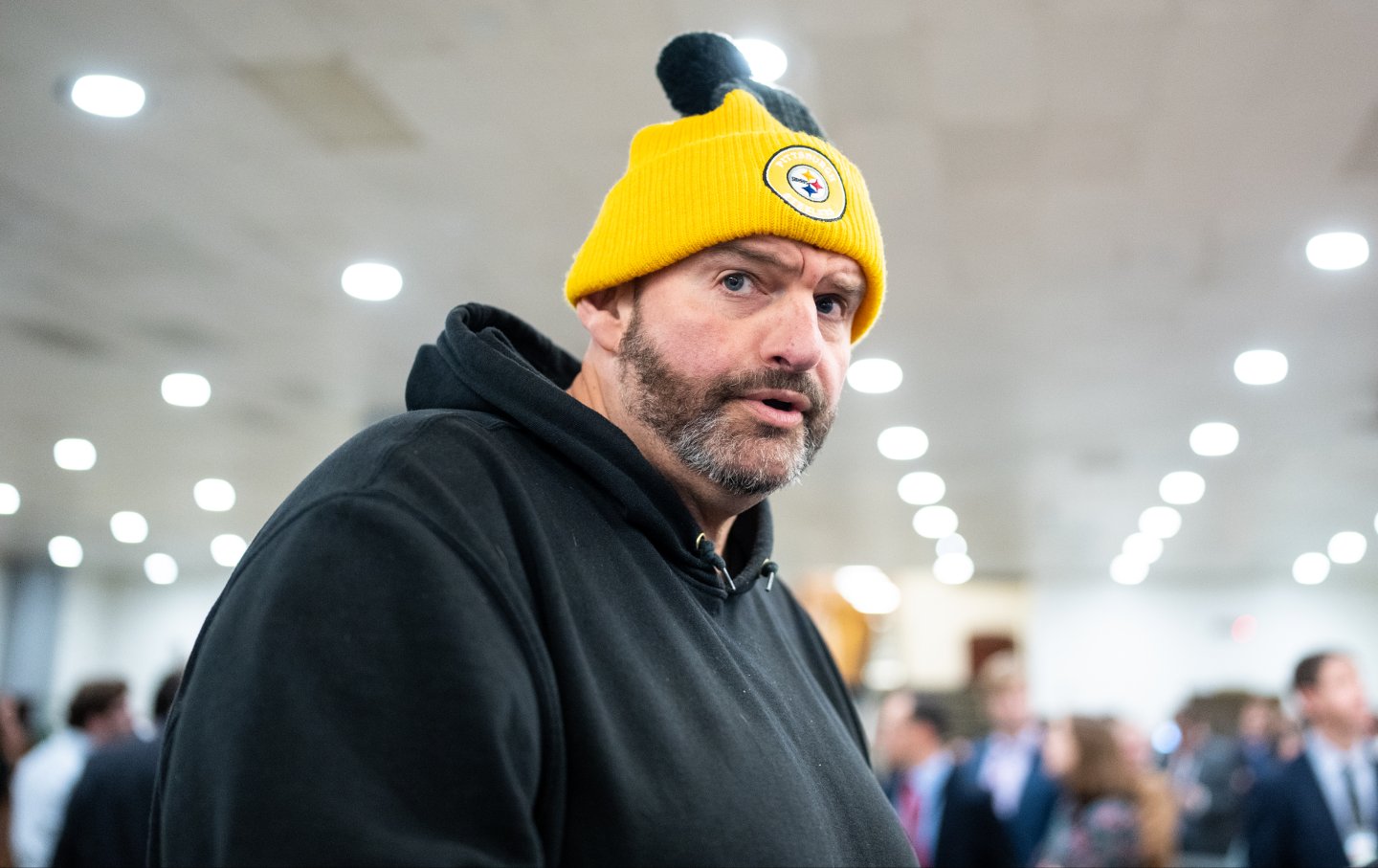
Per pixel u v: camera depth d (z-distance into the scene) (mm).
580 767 751
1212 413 7512
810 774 925
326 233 4801
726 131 1002
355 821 647
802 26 3213
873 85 3537
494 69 3482
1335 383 6770
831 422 1018
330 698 677
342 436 8445
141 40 3377
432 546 735
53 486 10586
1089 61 3393
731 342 953
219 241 4926
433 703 689
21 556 15383
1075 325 5863
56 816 4727
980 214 4523
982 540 12906
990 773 7375
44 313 5922
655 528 934
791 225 954
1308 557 13625
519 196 4406
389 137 3945
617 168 4156
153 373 6961
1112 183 4227
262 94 3672
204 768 688
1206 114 3707
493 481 838
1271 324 5809
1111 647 15602
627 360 996
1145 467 9109
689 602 925
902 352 6359
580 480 924
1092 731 3236
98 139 4000
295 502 799
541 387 927
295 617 698
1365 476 9211
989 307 5613
